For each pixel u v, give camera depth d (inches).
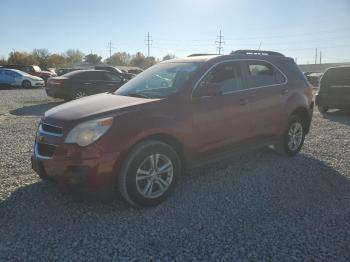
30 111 507.8
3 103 617.0
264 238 142.5
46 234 144.3
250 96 217.8
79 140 156.3
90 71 607.8
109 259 127.7
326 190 193.5
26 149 270.1
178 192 189.2
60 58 3757.4
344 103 469.1
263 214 163.6
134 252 132.3
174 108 179.6
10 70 1071.6
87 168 155.6
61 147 158.2
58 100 676.7
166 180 176.7
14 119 423.5
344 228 151.1
